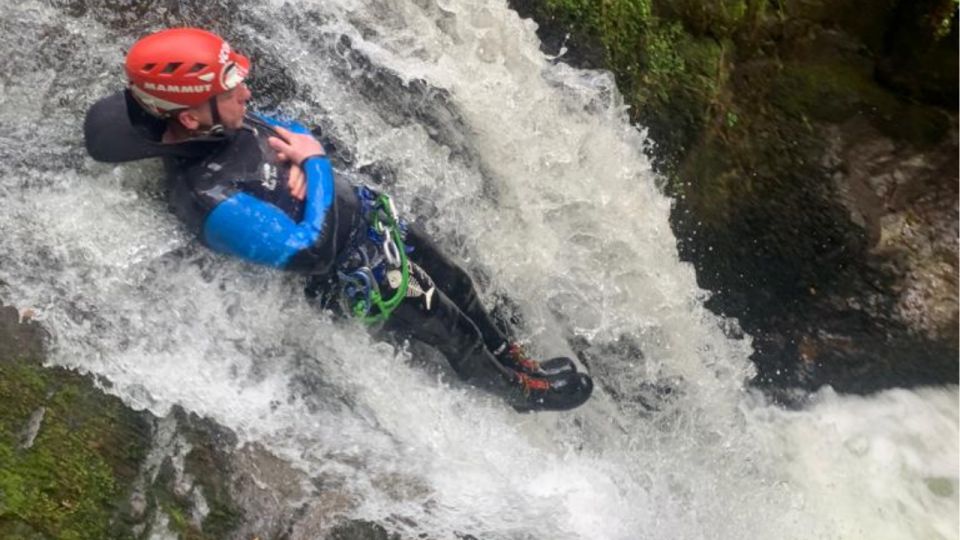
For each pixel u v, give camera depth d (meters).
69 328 2.69
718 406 3.93
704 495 3.63
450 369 3.24
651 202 3.88
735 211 4.14
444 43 3.57
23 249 2.74
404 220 3.01
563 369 3.40
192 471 2.64
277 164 2.61
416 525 2.81
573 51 3.83
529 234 3.60
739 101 4.19
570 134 3.72
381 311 2.80
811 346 4.29
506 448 3.24
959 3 4.35
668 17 4.02
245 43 3.26
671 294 3.88
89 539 2.45
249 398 2.83
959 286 4.48
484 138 3.54
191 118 2.46
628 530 3.27
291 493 2.72
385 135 3.36
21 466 2.47
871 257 4.39
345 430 2.91
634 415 3.72
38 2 3.04
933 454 4.13
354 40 3.41
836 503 3.86
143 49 2.37
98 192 2.86
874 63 4.56
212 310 2.85
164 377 2.73
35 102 2.95
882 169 4.48
